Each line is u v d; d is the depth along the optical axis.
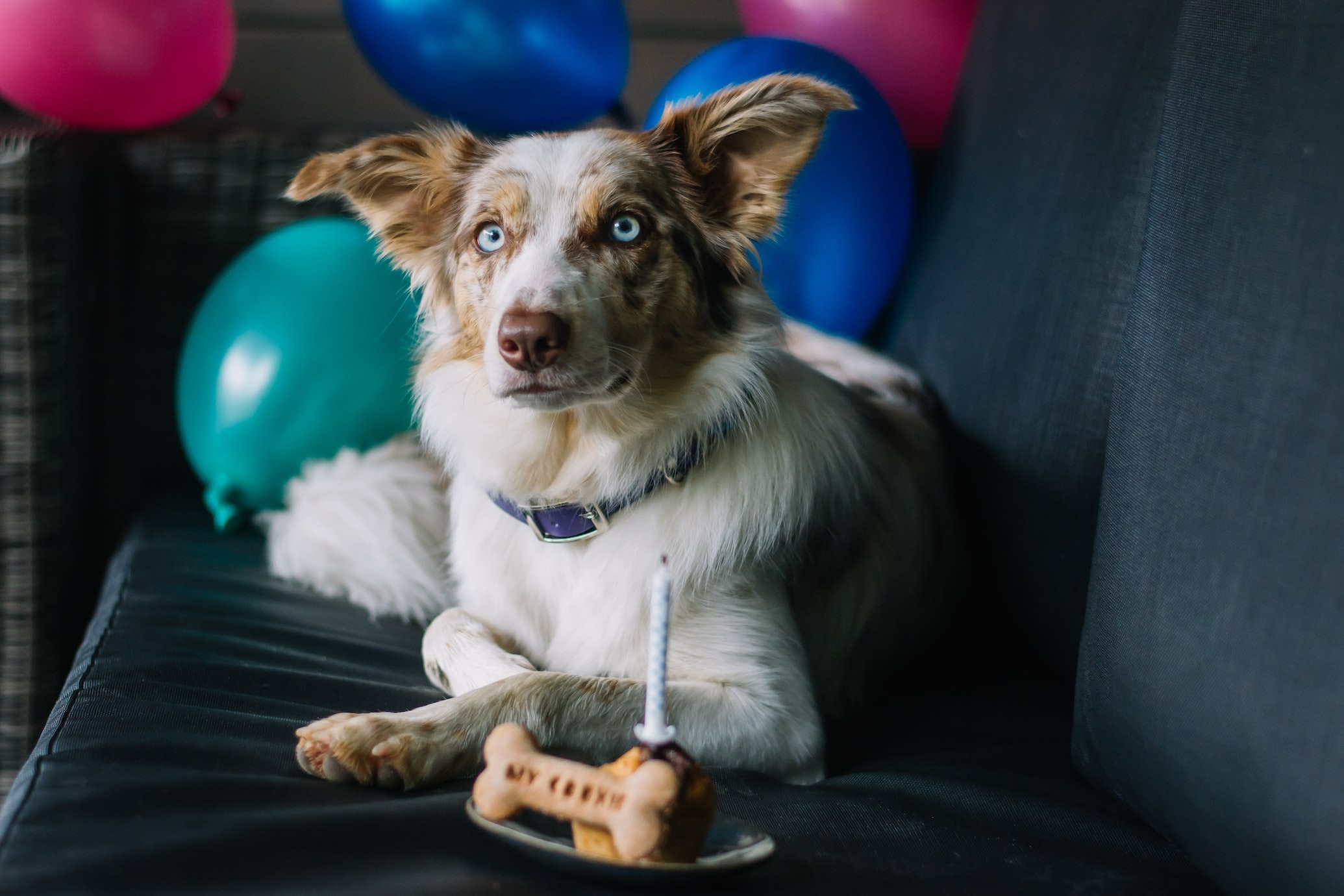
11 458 2.64
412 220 1.98
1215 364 1.33
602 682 1.53
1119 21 1.99
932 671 2.22
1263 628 1.18
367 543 2.24
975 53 2.66
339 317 2.52
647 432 1.76
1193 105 1.46
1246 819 1.19
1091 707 1.53
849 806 1.44
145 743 1.40
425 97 2.79
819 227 2.55
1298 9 1.30
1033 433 2.01
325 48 3.43
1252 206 1.31
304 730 1.38
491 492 1.85
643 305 1.70
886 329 2.80
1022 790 1.54
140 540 2.45
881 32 2.89
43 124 2.81
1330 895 1.08
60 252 2.63
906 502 2.12
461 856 1.19
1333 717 1.09
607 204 1.70
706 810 1.11
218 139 2.93
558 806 1.12
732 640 1.70
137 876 1.09
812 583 1.93
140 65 2.53
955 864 1.30
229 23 2.74
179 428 3.05
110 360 3.21
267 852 1.15
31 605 2.71
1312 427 1.17
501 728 1.19
